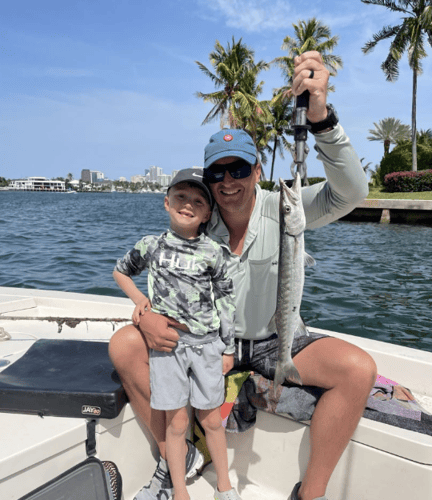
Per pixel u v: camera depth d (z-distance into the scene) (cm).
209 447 203
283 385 208
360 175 188
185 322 190
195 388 195
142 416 206
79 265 966
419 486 178
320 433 189
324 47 3722
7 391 190
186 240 200
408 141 4388
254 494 219
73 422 188
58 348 241
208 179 203
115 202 7369
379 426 189
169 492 205
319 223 218
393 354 267
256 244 210
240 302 214
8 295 381
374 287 820
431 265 1115
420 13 3048
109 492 171
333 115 177
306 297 721
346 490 198
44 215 3050
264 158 4553
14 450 165
